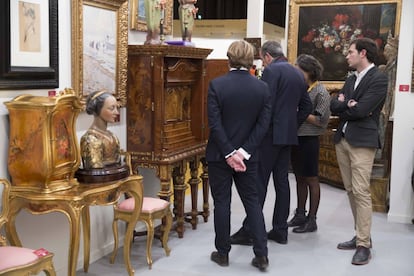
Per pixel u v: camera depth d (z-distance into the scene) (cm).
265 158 382
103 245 381
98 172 299
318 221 480
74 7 323
